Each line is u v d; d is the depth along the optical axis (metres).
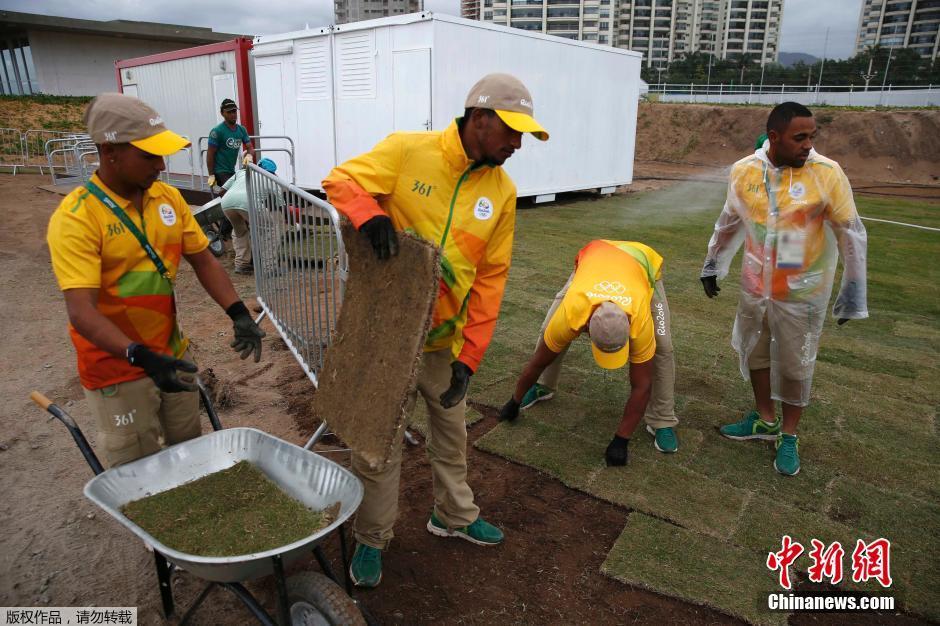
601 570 2.82
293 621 2.21
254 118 11.84
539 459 3.68
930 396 4.73
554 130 12.31
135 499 2.29
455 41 9.68
